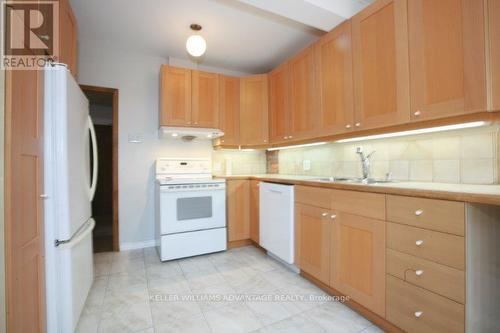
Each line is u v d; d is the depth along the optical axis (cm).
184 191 260
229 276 219
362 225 154
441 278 114
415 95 149
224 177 292
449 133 162
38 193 122
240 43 274
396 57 159
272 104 303
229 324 153
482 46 120
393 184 155
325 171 267
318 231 191
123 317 160
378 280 144
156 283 206
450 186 137
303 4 179
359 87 185
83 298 164
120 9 214
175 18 228
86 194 181
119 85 287
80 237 149
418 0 147
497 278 120
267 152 373
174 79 280
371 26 175
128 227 293
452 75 132
